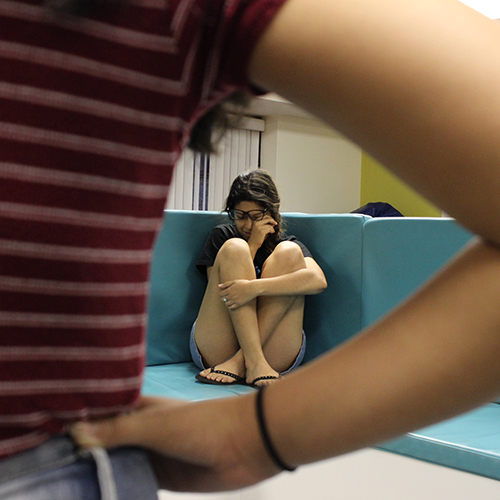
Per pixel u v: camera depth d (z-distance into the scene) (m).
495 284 0.24
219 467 0.28
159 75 0.23
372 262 1.88
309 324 2.07
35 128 0.22
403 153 0.22
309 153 5.73
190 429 0.27
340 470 1.33
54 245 0.23
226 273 1.89
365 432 0.26
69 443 0.25
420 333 0.25
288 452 0.27
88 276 0.23
